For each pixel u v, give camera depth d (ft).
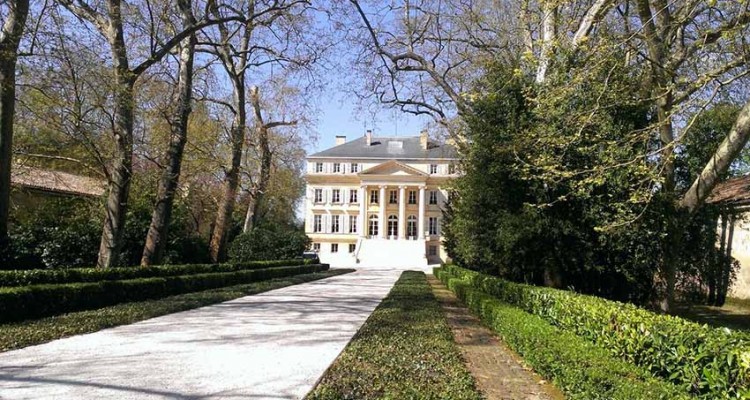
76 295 36.91
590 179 29.12
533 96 38.58
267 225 141.49
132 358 22.93
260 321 35.37
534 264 39.93
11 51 41.81
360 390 18.13
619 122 34.58
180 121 59.06
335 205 224.33
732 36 26.27
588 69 30.48
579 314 23.38
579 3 37.99
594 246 37.42
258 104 100.37
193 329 31.37
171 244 76.18
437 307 42.60
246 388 18.53
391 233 219.41
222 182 97.19
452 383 19.16
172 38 53.98
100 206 66.08
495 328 31.24
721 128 39.40
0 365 21.13
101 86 47.80
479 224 41.19
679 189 39.88
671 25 29.89
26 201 70.90
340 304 46.93
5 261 48.80
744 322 44.09
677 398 13.09
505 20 58.03
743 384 12.50
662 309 35.65
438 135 74.79
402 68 65.21
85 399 16.80
